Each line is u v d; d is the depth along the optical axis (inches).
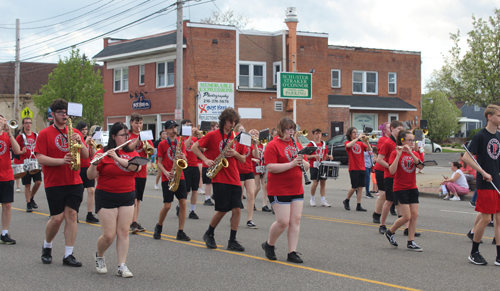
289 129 236.5
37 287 201.5
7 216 288.0
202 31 1090.7
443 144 2137.1
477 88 751.1
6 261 245.6
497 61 738.8
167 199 299.0
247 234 323.9
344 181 751.1
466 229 353.4
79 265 235.6
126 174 213.8
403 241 304.8
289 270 229.0
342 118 1253.1
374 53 1385.3
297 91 1038.4
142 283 207.5
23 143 394.6
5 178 284.4
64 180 231.9
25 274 221.3
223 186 266.1
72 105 227.6
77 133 228.8
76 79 1551.4
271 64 1196.5
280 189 238.5
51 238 240.5
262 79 1189.1
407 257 259.1
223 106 1109.1
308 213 429.7
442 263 245.8
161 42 1139.3
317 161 466.3
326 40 1213.7
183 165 279.7
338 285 204.2
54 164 225.5
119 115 1256.8
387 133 359.9
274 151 235.9
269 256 248.5
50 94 1528.1
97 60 1264.8
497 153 242.5
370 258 255.9
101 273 222.2
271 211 439.2
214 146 268.2
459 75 776.9
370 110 1343.5
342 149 1035.9
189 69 1081.4
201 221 375.6
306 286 202.5
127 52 1193.4
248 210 354.3
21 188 622.2
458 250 279.1
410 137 273.9
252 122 1138.7
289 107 1163.3
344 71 1354.6
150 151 303.6
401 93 1418.6
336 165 463.8
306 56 1193.4
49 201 232.5
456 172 543.5
